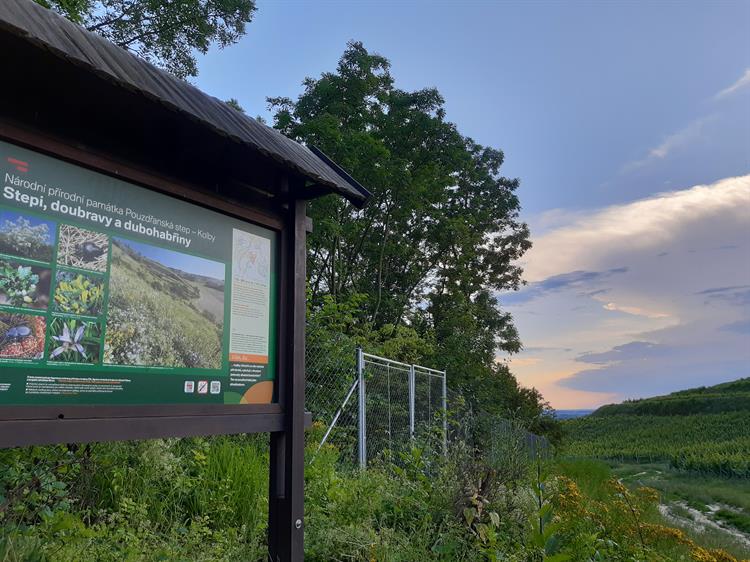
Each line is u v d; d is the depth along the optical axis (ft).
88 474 14.26
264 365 12.16
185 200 11.07
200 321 11.03
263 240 12.64
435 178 75.31
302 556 12.09
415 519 17.04
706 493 74.08
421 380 35.06
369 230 74.33
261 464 17.76
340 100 66.39
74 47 8.63
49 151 8.98
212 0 49.73
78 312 9.19
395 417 30.04
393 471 21.90
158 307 10.33
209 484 15.96
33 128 8.80
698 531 39.99
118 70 9.04
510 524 18.72
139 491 14.73
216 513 15.12
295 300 12.79
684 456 127.44
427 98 76.23
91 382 9.22
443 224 80.33
